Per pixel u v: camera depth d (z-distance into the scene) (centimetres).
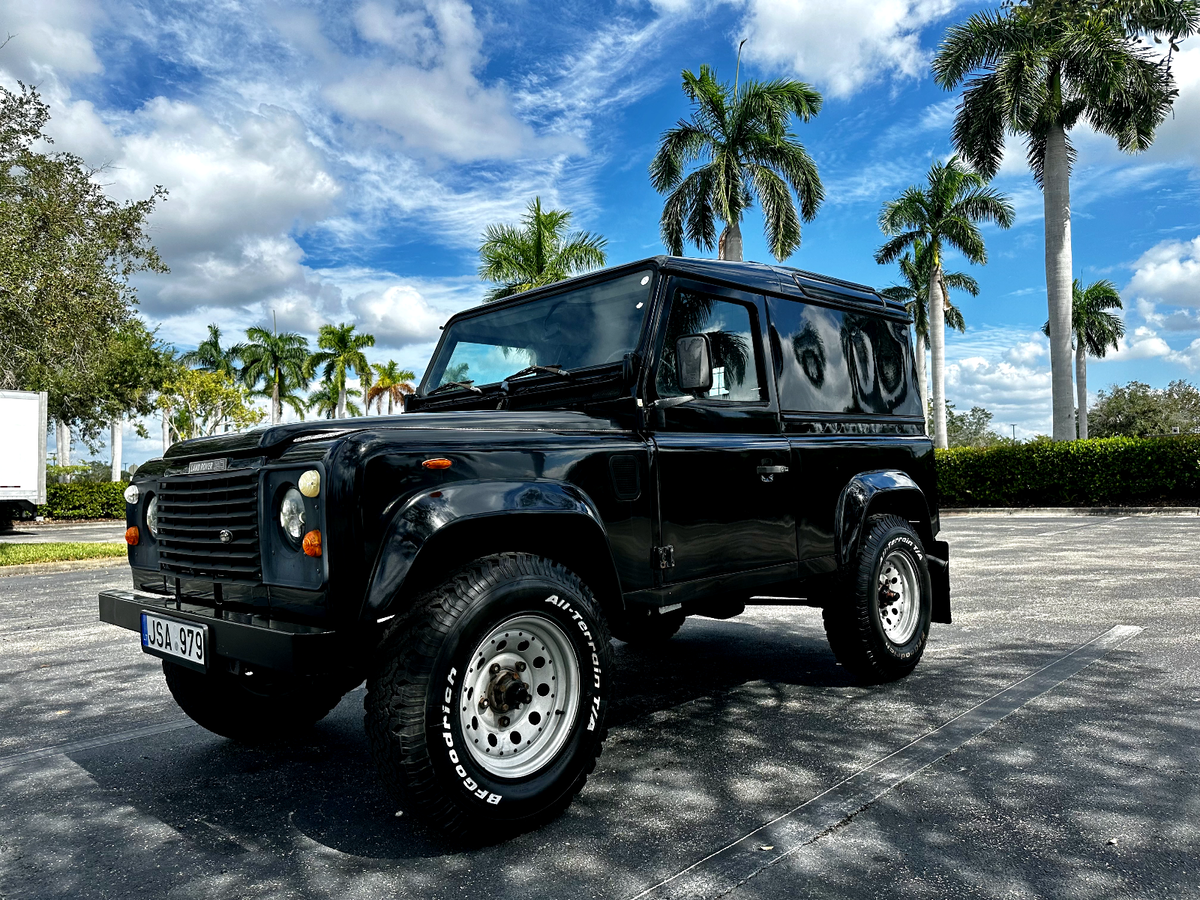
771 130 2430
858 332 479
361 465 261
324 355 5506
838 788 313
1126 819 280
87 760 380
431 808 261
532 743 291
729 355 387
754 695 447
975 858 255
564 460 307
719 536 362
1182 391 5419
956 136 2391
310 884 253
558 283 397
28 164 2047
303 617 268
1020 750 348
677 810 298
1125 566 923
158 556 342
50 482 2803
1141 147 2242
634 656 550
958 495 2245
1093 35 2142
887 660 452
